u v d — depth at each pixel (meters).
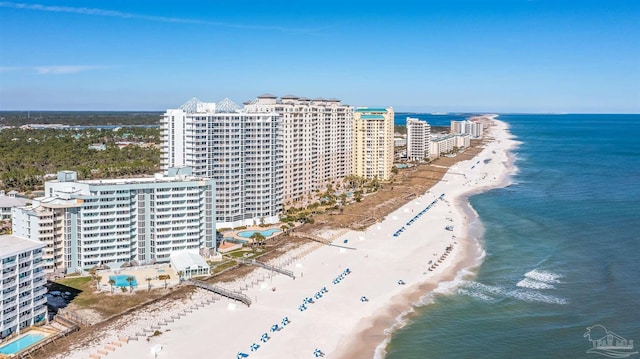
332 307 191.38
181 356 154.25
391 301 197.88
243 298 194.50
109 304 192.25
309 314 184.88
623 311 187.88
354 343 165.12
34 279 171.12
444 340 168.38
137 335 166.25
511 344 165.50
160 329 171.62
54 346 158.50
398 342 166.75
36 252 171.50
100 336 165.38
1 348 157.12
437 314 187.38
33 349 154.75
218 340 164.38
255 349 158.38
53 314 181.38
